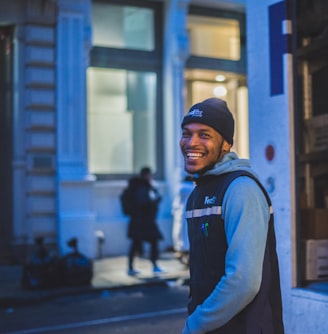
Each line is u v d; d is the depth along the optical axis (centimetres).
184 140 250
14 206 1120
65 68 1131
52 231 1127
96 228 1171
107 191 1194
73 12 1136
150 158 1264
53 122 1130
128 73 1246
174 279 939
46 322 699
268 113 513
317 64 512
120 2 1238
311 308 459
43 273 865
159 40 1272
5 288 883
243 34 1317
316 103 513
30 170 1114
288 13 499
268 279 229
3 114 1134
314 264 489
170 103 1242
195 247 245
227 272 221
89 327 664
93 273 949
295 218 489
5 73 1138
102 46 1221
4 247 1116
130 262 966
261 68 522
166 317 702
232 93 1317
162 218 1221
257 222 224
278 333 234
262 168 517
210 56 1288
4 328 673
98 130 1221
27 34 1116
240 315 227
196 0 1245
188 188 1032
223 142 249
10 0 1109
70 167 1123
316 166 512
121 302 802
